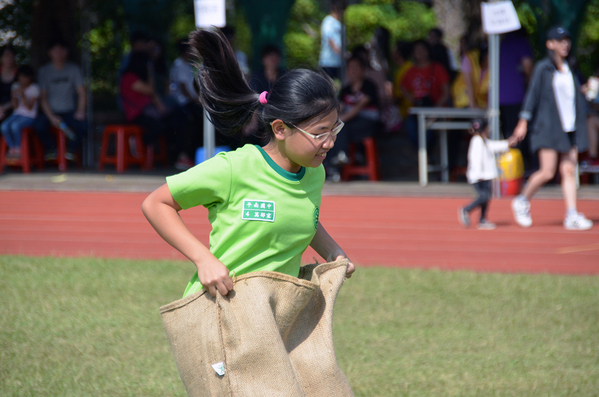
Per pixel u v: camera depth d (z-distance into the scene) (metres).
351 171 24.81
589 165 23.58
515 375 7.55
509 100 23.70
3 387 6.95
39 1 29.70
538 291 10.91
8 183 22.80
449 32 45.34
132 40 26.38
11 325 8.92
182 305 4.84
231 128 5.39
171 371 7.62
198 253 4.70
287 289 4.80
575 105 16.08
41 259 12.84
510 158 21.92
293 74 4.78
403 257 13.74
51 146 26.44
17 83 26.05
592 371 7.69
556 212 19.28
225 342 4.66
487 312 9.81
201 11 19.02
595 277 11.91
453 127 23.72
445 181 25.11
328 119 4.69
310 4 47.25
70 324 9.06
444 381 7.35
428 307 10.04
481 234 16.16
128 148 26.64
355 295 10.61
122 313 9.59
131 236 15.63
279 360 4.59
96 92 31.56
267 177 4.85
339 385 4.93
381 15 45.34
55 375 7.34
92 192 22.33
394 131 26.80
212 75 5.23
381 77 26.81
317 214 5.15
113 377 7.37
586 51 36.44
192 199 4.84
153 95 26.38
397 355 8.14
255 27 28.67
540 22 25.92
